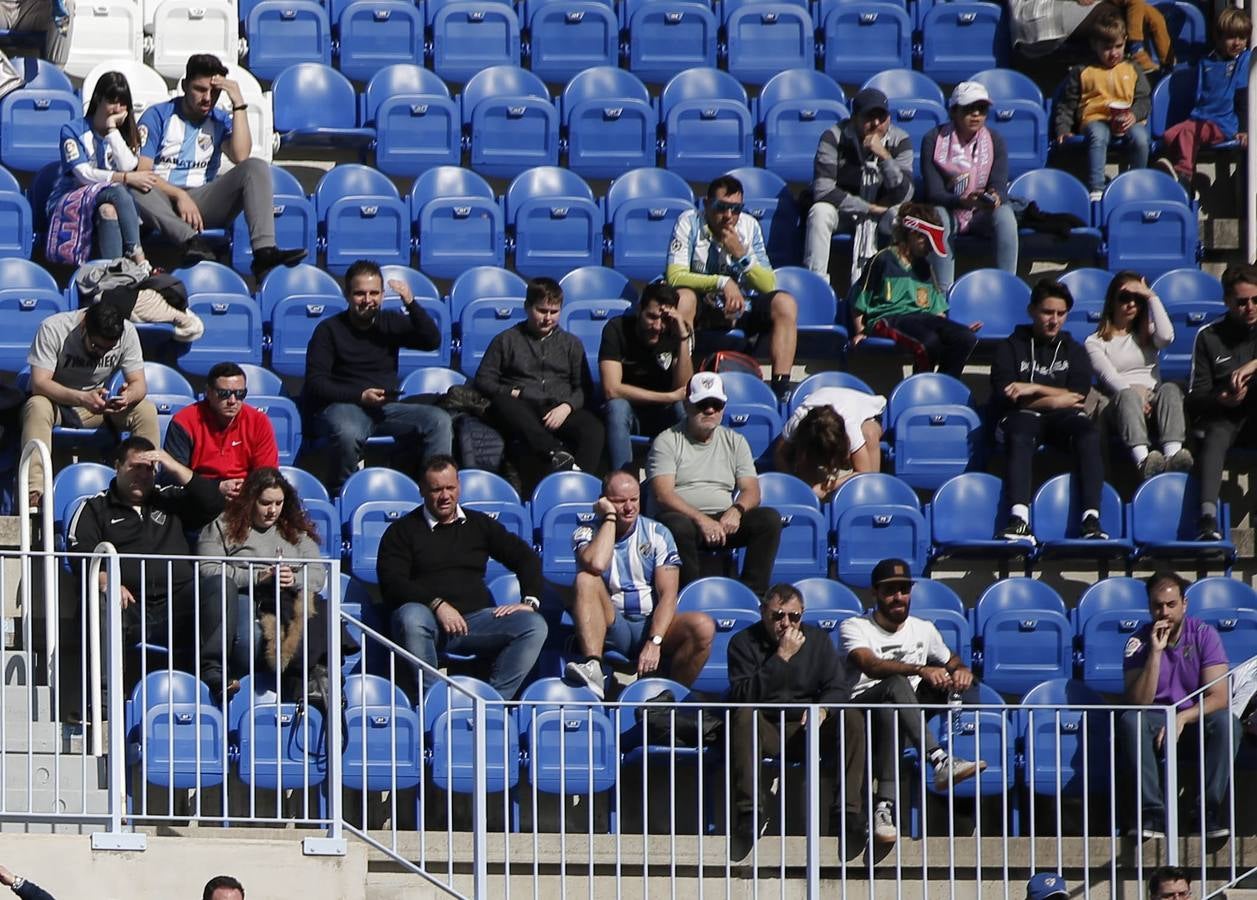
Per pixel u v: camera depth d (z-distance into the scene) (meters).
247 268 48.09
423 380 45.75
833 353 48.12
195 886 34.34
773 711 38.44
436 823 39.38
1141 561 45.12
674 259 47.72
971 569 45.03
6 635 38.84
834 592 42.53
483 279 48.19
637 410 45.41
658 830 39.84
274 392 45.38
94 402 41.78
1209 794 39.28
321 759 37.31
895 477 45.16
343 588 41.41
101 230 46.09
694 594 41.66
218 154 48.88
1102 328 46.94
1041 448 46.16
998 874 38.72
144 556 35.28
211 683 37.44
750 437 45.69
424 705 38.78
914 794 39.19
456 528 40.72
